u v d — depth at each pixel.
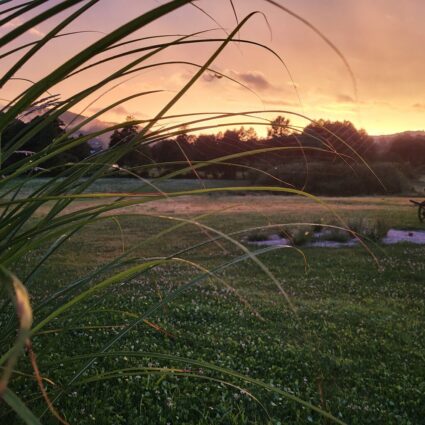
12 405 0.69
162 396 4.21
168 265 12.55
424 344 6.46
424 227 20.81
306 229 17.00
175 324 6.94
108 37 0.91
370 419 4.09
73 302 1.28
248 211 23.98
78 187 1.47
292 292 9.75
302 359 5.35
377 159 42.38
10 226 1.35
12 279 0.60
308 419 3.88
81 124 1.39
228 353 5.68
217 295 9.06
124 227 20.05
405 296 9.59
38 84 0.97
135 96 1.47
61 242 1.84
